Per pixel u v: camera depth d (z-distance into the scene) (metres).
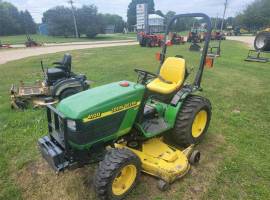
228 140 4.52
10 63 13.36
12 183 3.48
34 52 19.22
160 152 3.55
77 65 12.01
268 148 4.28
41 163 3.86
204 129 4.39
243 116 5.55
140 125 3.48
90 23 46.28
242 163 3.85
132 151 3.20
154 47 21.95
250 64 12.41
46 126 5.01
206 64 4.25
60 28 47.41
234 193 3.26
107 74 9.72
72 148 3.02
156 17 44.44
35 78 9.30
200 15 4.26
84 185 3.39
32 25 65.56
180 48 20.23
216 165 3.79
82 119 2.85
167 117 3.83
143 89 3.38
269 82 8.62
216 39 30.27
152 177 3.49
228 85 8.20
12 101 5.99
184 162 3.44
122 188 3.09
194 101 4.03
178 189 3.30
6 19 58.34
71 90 6.05
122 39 39.91
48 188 3.37
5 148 4.25
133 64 12.16
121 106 3.15
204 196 3.20
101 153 3.23
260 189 3.33
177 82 4.02
